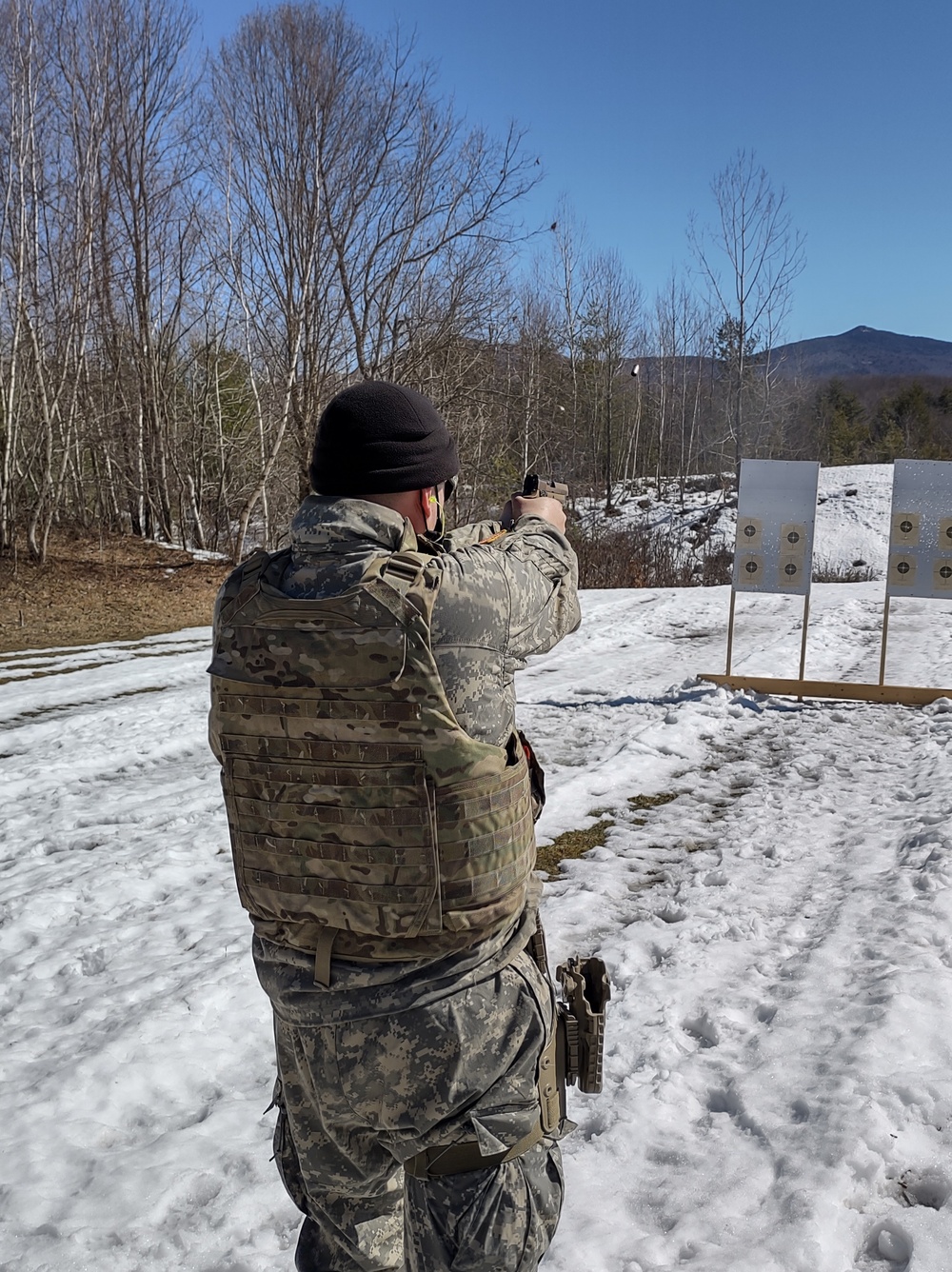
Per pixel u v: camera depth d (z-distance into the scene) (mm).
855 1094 3016
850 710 8961
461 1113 1668
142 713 10289
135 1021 3945
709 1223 2598
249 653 1694
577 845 5816
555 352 40094
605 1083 3352
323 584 1661
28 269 22250
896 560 9078
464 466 27375
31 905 5285
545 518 1999
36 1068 3707
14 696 11859
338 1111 1699
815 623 14703
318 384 23891
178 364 31516
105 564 23297
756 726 8500
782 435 62250
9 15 21469
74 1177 3051
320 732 1634
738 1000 3809
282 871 1693
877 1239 2527
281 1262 2627
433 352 23906
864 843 5434
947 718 8328
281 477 28094
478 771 1638
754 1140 2947
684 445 58500
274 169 22547
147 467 28516
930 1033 3352
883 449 77938
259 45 21922
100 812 7051
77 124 23688
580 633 14586
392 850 1619
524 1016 1716
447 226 23359
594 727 8766
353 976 1654
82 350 24094
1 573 21344
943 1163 2740
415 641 1592
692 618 16000
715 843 5730
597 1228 2627
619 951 4293
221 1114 3340
